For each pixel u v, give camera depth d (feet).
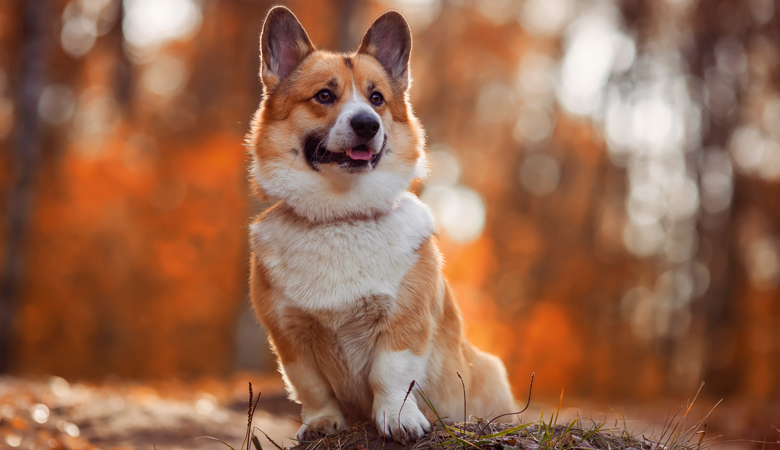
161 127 66.33
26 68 45.70
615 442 11.54
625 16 64.28
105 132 65.98
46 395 22.06
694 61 62.13
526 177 78.38
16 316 44.93
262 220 13.00
